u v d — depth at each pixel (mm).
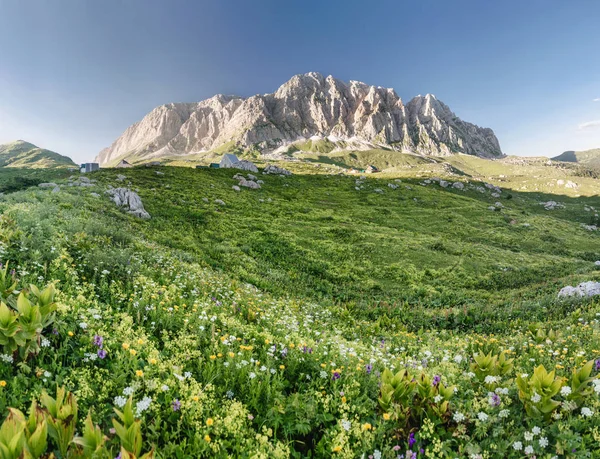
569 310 17219
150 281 9219
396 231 49750
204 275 14258
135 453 2988
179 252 21156
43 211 17062
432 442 4055
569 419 4270
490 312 18906
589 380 4664
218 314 8414
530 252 51625
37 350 4289
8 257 7980
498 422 4445
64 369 4348
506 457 3947
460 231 58812
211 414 4230
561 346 8539
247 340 7023
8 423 2605
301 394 4941
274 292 19391
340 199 76062
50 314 4867
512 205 114875
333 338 8609
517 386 5074
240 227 38875
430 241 44531
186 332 6582
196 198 51250
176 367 4730
